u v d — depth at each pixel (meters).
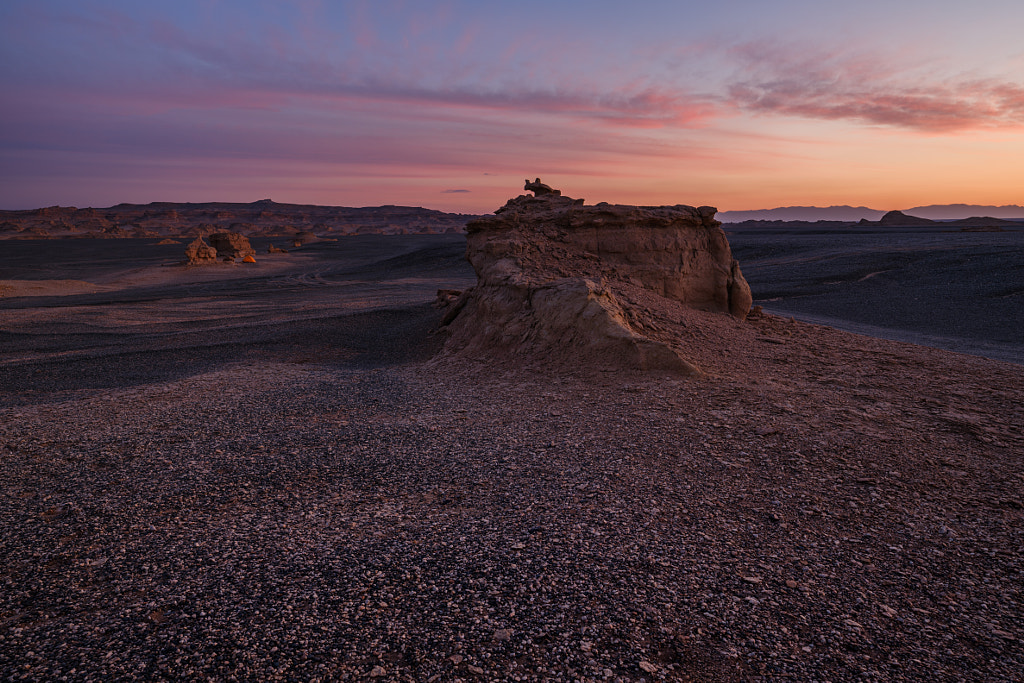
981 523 6.46
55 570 5.61
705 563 5.62
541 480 7.66
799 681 4.03
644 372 12.80
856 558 5.74
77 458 8.82
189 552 5.89
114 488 7.60
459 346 18.77
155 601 5.04
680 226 20.91
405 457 8.71
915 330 33.38
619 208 20.95
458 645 4.42
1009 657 4.35
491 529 6.34
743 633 4.59
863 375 13.39
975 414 10.48
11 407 13.94
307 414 11.57
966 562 5.70
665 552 5.81
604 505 6.88
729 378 12.49
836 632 4.61
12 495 7.45
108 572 5.55
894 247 75.00
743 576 5.40
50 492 7.52
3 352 24.45
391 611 4.87
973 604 5.04
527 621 4.73
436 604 4.97
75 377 18.56
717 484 7.42
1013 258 52.03
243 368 18.14
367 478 7.91
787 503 6.88
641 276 20.08
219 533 6.31
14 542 6.19
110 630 4.64
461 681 4.02
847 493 7.14
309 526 6.47
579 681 4.03
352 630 4.61
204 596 5.11
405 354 21.38
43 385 17.34
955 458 8.27
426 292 54.62
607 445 8.91
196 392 13.81
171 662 4.21
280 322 30.81
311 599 5.04
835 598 5.08
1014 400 11.49
